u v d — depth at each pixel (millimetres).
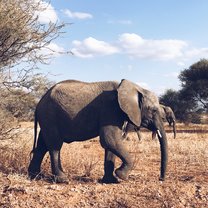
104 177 8312
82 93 8297
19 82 9289
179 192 7363
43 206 6777
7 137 9336
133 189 7477
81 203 6926
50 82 9664
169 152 13914
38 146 8914
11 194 7094
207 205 6957
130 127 8430
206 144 16375
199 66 44219
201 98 44281
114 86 8375
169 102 45500
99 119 8203
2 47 8914
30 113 9898
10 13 8602
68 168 9523
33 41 9133
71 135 8398
